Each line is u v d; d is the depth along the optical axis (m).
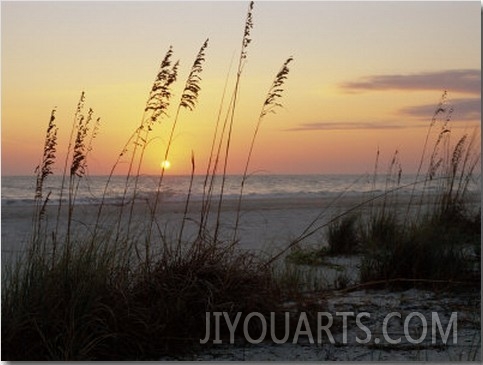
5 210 19.30
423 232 7.72
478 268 7.18
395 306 5.97
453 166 10.24
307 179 78.31
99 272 4.88
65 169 5.47
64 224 10.23
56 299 4.64
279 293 5.38
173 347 4.76
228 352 4.73
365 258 7.58
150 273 5.29
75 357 4.35
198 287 5.12
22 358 4.36
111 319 4.62
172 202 21.64
